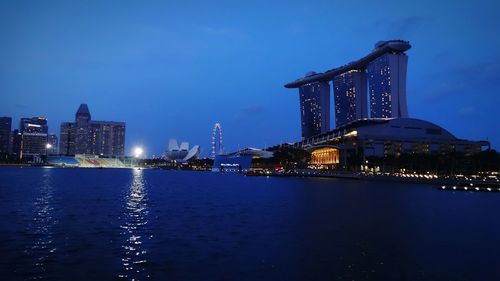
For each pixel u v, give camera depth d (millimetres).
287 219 51156
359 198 85250
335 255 31562
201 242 36500
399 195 94875
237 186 137000
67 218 51094
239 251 32906
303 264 29000
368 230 42844
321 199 82375
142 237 38781
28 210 58688
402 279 25828
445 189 119125
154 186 131500
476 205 72312
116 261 29750
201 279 25609
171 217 53031
